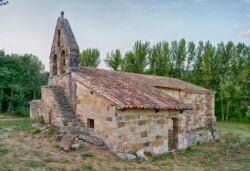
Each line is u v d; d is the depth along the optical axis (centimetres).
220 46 4044
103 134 1226
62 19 1612
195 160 1296
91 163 1002
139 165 1066
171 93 1945
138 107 1191
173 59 4306
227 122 3684
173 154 1386
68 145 1130
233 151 1603
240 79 3878
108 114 1199
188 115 1992
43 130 1393
